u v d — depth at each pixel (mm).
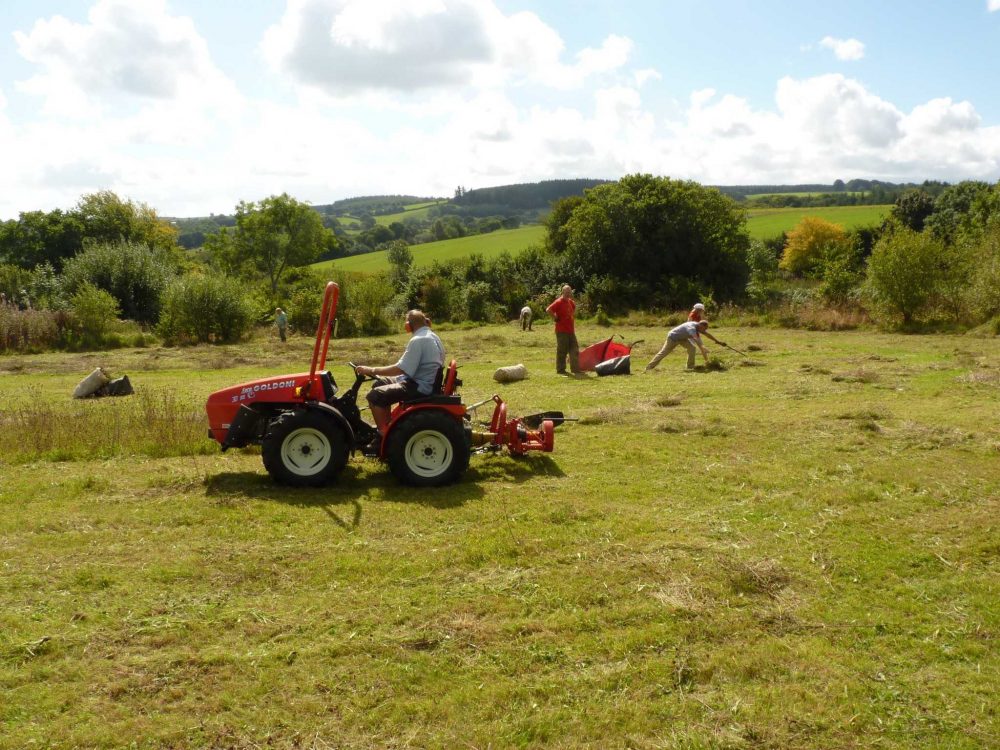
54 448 8367
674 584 4809
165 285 30141
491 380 13906
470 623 4320
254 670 3877
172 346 24422
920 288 21016
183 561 5223
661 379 13445
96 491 6902
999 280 19922
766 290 31969
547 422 7711
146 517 6156
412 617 4418
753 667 3875
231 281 26047
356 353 19734
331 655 4016
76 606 4582
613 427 9367
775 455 7949
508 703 3605
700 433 8898
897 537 5617
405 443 6750
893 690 3695
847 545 5473
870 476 7078
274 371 16688
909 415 9734
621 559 5211
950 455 7781
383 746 3311
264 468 7656
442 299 32750
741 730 3398
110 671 3871
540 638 4176
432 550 5395
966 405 10352
